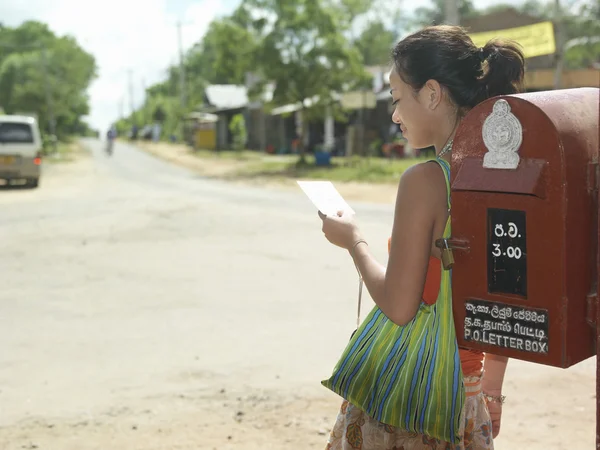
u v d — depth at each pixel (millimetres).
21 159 20609
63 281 7668
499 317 1537
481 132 1530
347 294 6879
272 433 3754
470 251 1564
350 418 1913
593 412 3949
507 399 4168
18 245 9961
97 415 4035
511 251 1502
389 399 1795
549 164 1432
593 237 1491
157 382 4559
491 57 1769
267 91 30547
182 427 3848
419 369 1756
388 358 1806
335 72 27422
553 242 1438
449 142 1767
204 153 45344
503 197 1497
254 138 46656
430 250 1723
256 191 18703
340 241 1905
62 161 41406
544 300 1463
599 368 1418
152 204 14188
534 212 1457
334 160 31000
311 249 9281
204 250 9344
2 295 7059
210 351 5191
